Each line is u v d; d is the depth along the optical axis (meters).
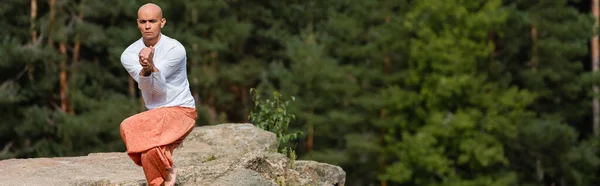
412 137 33.44
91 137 29.36
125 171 9.38
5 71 30.42
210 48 35.19
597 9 40.22
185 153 10.55
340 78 34.88
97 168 9.48
